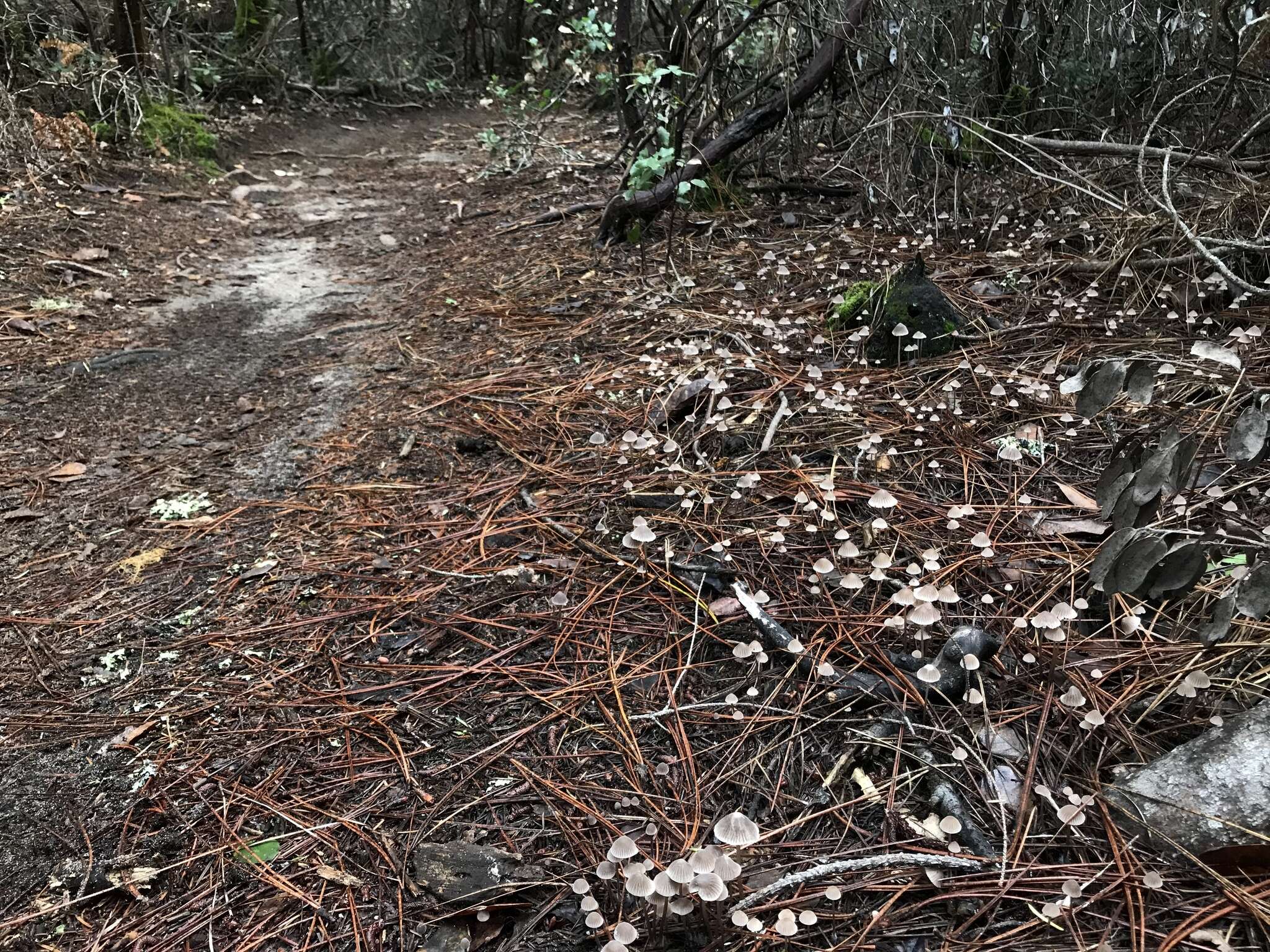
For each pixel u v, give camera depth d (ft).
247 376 17.47
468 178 33.99
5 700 9.59
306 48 48.06
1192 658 8.57
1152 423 12.23
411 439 14.44
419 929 7.04
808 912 6.67
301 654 10.05
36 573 11.73
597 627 10.14
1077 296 16.67
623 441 13.61
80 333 19.27
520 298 20.13
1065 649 8.81
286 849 7.78
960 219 21.24
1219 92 20.33
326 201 31.71
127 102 32.17
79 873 7.66
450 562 11.42
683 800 7.96
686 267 20.44
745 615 10.00
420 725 9.02
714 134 26.03
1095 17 23.04
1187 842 6.82
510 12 59.72
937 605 9.77
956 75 22.00
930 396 13.91
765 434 13.26
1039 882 6.82
